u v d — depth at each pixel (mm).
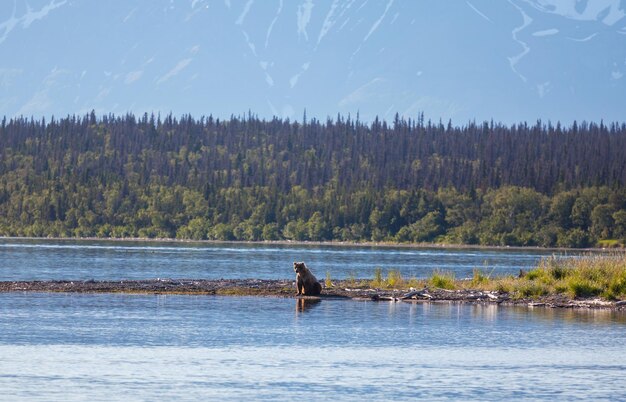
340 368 101375
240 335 119375
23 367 98875
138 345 111562
